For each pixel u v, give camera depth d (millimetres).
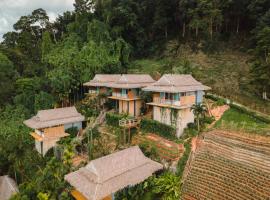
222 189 19828
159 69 49156
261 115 31047
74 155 30906
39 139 33438
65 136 35031
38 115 35125
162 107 31453
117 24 59062
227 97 38156
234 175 20094
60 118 35938
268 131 21625
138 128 32438
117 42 53062
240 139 22234
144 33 60250
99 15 65000
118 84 38000
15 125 40969
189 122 30953
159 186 21500
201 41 54000
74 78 47781
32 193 25906
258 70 35719
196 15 52469
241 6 50594
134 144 29016
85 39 57719
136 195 21656
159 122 30719
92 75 48250
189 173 22531
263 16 44969
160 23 57500
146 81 39594
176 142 28031
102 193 19344
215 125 29812
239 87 40625
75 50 52500
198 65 48781
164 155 25516
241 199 18422
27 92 48562
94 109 41219
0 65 51688
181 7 53844
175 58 53438
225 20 53094
